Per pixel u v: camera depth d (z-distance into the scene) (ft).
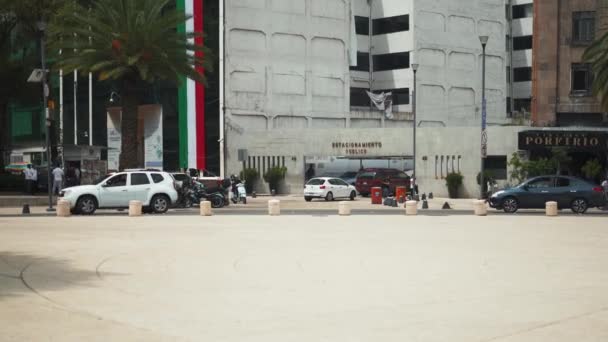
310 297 39.42
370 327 31.99
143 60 131.44
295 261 53.57
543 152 163.22
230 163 208.03
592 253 58.49
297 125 224.74
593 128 162.50
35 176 147.43
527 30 283.79
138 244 64.08
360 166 185.06
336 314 34.86
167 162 214.90
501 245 64.18
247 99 214.07
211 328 31.89
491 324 32.45
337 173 187.62
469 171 168.86
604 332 30.73
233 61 211.61
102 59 133.49
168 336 30.25
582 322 32.78
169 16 133.18
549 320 33.27
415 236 72.33
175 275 47.01
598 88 139.85
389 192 164.35
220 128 209.15
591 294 40.27
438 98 248.52
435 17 248.73
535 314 34.68
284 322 33.12
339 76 233.76
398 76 249.75
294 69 224.33
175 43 134.00
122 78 138.10
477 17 258.16
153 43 130.52
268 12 219.20
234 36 212.02
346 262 53.11
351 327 32.01
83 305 37.09
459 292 40.91
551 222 91.66
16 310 35.29
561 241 67.62
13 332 30.50
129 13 129.70
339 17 234.17
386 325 32.37
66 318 33.55
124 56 130.62
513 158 160.04
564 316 34.19
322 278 45.91
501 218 99.76
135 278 45.78
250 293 40.68
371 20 255.91
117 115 175.52
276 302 37.99
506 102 275.59
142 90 217.15
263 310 35.91
